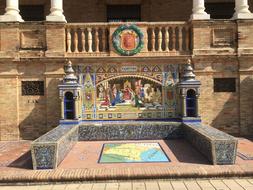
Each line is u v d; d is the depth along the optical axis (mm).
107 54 11625
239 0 11820
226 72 11719
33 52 11484
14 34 11422
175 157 8289
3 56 11422
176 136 10883
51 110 11570
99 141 10734
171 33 11820
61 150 7957
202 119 11711
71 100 11078
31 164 7812
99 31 11852
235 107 11766
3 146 10500
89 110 11789
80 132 10875
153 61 11703
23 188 6566
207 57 11602
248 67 11672
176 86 11789
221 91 11781
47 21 11406
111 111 11805
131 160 8062
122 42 11594
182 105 11125
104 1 14422
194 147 9391
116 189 6375
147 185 6570
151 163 7738
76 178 6785
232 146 7441
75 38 11633
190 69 11195
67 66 11258
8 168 7484
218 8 14547
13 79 11508
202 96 11719
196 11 11711
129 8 14523
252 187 6367
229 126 11766
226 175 6906
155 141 10562
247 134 11742
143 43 11609
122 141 10672
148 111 11844
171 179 6848
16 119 11555
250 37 11602
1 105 11531
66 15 14523
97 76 11742
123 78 11797
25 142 11234
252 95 11719
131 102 11836
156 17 14500
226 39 11664
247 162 7680
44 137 8070
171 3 14531
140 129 10898
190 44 11812
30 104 11617
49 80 11555
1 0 14289
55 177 6773
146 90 11836
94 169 7176
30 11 14430
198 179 6867
